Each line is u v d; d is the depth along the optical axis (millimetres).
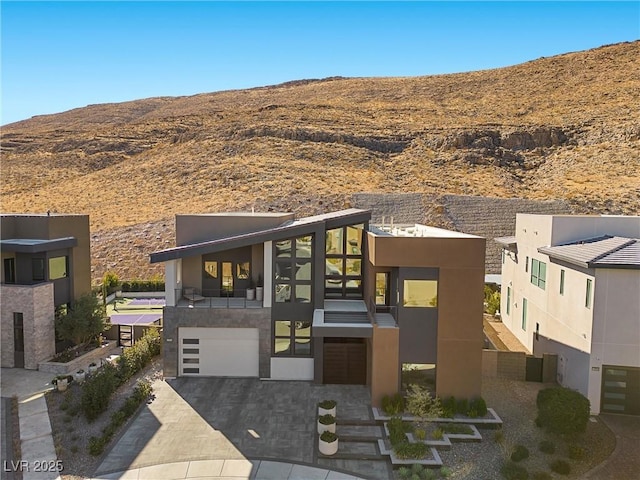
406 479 14969
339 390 21312
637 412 19516
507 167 74625
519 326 30016
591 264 19156
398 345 19250
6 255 24812
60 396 20531
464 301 19188
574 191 60312
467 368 19266
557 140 79500
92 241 51219
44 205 64375
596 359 19656
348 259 23781
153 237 51125
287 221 26141
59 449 16281
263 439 17172
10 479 14703
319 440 16438
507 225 53438
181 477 14914
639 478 15180
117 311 36844
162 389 21328
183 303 23078
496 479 15039
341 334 19453
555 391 17891
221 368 22812
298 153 76062
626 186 59875
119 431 17641
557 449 16812
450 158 75875
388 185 64812
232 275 24234
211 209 55562
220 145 80875
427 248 19109
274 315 22328
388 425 17781
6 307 23859
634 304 19234
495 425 18250
